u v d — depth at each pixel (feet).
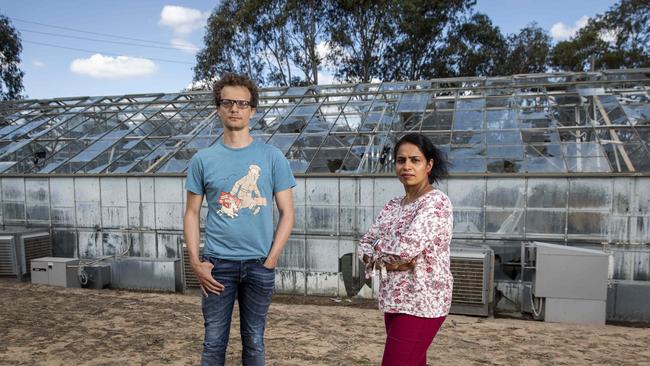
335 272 26.40
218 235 8.05
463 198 24.39
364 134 29.91
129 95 42.98
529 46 94.43
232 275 8.03
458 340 16.69
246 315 8.32
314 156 28.40
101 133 37.35
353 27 80.12
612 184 22.31
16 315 20.01
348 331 17.63
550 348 15.84
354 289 26.13
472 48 83.61
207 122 35.91
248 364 8.35
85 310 21.04
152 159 31.45
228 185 8.00
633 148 24.23
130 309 21.29
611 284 21.63
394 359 7.69
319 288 26.66
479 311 21.90
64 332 17.28
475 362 14.14
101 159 32.76
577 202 22.81
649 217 21.85
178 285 27.84
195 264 7.97
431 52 83.76
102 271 27.84
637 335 18.03
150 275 27.78
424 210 7.75
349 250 26.11
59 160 33.88
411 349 7.67
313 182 26.43
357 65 82.99
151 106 40.47
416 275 7.73
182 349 15.21
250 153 8.18
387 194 25.35
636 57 82.64
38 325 18.29
